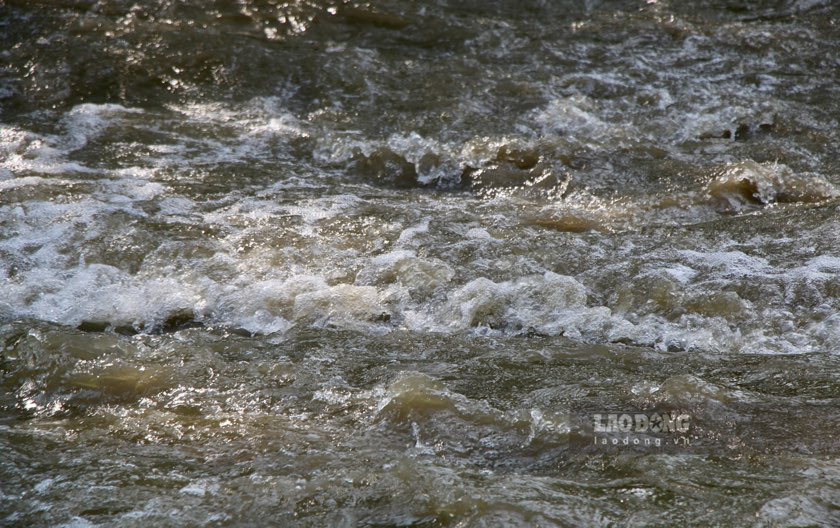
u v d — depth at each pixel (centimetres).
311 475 902
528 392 1080
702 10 2797
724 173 1758
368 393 1073
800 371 1132
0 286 1349
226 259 1439
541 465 935
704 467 915
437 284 1374
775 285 1355
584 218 1638
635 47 2536
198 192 1720
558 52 2502
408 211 1658
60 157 1872
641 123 2086
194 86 2272
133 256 1446
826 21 2698
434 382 1073
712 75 2367
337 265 1433
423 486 873
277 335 1257
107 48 2402
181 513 842
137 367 1135
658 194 1731
